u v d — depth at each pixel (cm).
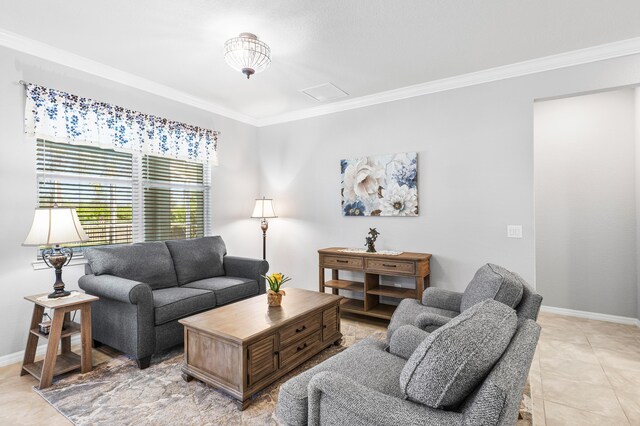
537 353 291
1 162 270
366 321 376
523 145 328
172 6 233
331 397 123
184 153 405
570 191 393
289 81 367
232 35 271
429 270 370
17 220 279
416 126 385
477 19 249
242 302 281
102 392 226
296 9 237
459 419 103
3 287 271
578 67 303
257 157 517
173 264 353
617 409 211
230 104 443
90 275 294
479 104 349
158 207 392
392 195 398
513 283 199
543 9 237
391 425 108
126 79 349
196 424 194
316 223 463
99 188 337
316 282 464
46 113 291
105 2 228
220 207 459
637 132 355
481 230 348
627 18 248
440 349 108
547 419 201
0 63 269
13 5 231
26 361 256
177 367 263
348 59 314
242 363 207
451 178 364
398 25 257
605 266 375
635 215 361
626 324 362
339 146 441
